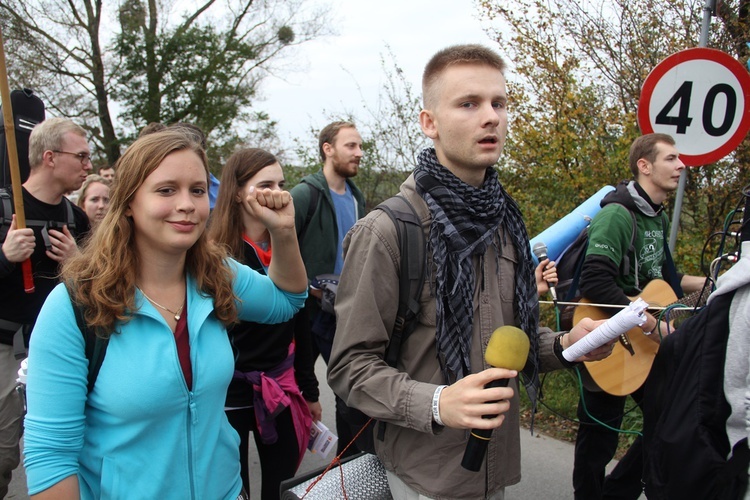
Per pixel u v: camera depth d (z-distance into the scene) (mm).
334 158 4250
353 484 1851
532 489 3377
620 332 1605
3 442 2701
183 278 1597
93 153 18734
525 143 5164
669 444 1583
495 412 1335
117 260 1425
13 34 15984
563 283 3336
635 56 4754
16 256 2654
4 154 3078
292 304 1932
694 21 4629
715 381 1513
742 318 1450
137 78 18266
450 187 1651
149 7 18594
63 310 1387
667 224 3330
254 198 1775
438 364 1619
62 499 1345
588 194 4961
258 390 2428
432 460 1613
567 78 4953
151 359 1438
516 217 1801
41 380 1359
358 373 1561
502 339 1400
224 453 1615
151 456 1450
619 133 4941
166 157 1454
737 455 1441
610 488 2912
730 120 3453
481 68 1625
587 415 2943
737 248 2018
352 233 1685
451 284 1591
